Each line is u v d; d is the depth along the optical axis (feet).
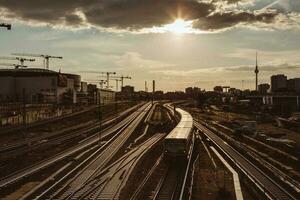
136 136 262.88
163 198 101.91
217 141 223.10
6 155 169.78
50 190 103.65
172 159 152.35
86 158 161.58
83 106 530.27
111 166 138.21
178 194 104.99
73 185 109.50
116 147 197.36
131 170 130.82
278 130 302.25
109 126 322.75
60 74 540.52
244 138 242.17
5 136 238.89
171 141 152.97
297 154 174.91
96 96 619.26
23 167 142.72
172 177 129.90
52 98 514.27
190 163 156.04
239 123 316.60
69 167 141.69
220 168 145.28
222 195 102.89
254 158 158.71
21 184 114.93
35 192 103.55
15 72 549.95
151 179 124.77
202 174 132.46
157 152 187.62
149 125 327.06
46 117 367.45
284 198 98.17
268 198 97.35
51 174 128.57
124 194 100.53
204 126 327.47
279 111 450.71
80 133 269.03
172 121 356.18
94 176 120.57
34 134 254.88
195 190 109.50
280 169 143.33
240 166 142.61
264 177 122.72
